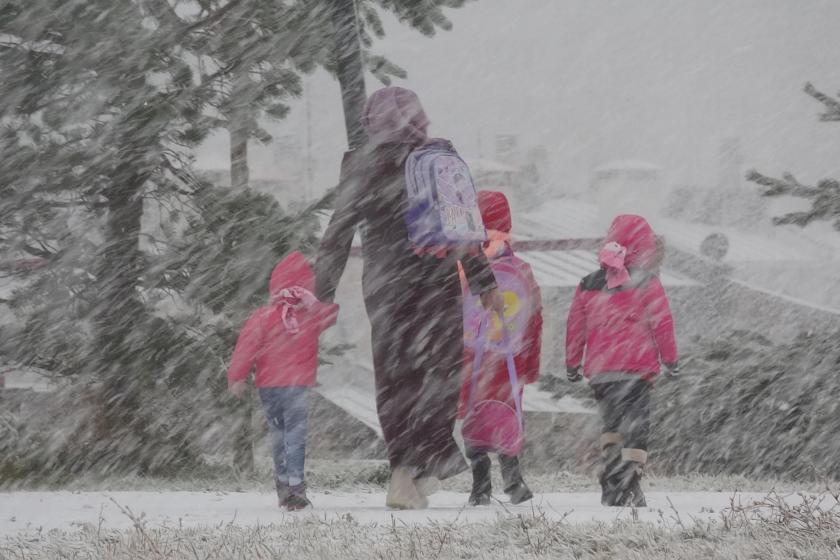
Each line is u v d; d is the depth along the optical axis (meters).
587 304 16.12
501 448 15.19
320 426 56.28
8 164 24.81
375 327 14.48
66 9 24.77
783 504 11.83
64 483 24.05
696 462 30.80
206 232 25.53
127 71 25.25
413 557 9.76
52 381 26.30
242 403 26.94
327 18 26.48
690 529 11.14
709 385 30.67
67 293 25.53
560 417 46.59
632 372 15.67
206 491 19.78
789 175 28.17
